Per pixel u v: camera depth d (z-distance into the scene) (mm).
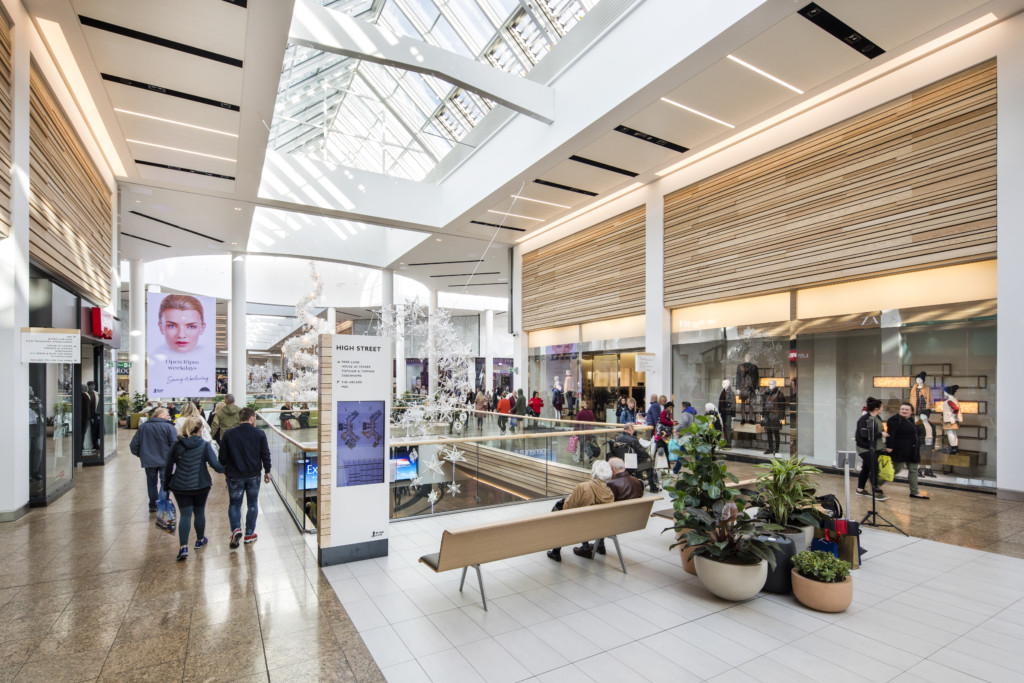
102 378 11250
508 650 3555
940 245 7926
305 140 18797
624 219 14258
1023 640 3662
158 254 20734
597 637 3744
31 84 7254
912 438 7562
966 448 8102
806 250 9750
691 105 9461
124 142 11203
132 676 3193
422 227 16891
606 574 5031
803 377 10234
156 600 4324
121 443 14453
